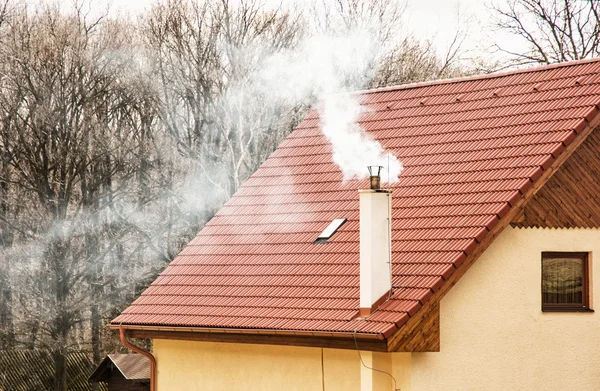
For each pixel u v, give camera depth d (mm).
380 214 24750
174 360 30391
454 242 25047
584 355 26719
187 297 29547
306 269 27688
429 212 26562
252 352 28141
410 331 23984
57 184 63000
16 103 63656
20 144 63188
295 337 25906
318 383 26406
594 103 27016
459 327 25047
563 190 26750
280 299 27094
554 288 26812
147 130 63969
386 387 24688
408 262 25281
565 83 28609
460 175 27312
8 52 63719
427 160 28672
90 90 64062
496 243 25781
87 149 63125
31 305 60969
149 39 64500
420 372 24453
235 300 28203
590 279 27016
